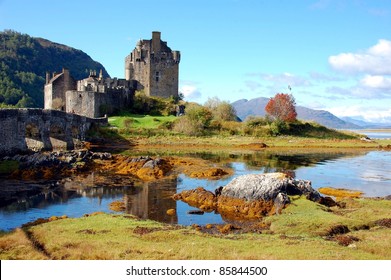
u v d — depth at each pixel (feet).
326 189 177.17
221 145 364.17
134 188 167.73
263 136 422.41
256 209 132.57
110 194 156.04
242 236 97.71
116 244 87.25
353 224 109.19
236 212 134.00
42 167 193.77
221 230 109.29
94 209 133.28
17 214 126.00
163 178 191.31
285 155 309.22
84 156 217.36
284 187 137.80
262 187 137.80
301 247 85.51
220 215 129.70
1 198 147.02
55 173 194.39
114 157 230.89
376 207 132.46
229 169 224.53
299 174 219.20
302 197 136.56
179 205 140.97
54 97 489.67
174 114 492.13
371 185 191.52
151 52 539.29
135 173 201.98
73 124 318.04
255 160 271.69
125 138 367.86
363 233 100.01
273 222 115.85
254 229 111.65
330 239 95.35
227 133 418.92
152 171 200.34
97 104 438.81
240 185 141.28
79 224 104.42
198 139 384.27
